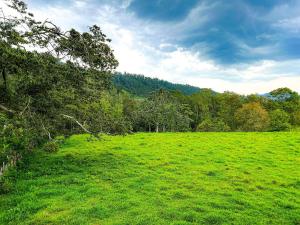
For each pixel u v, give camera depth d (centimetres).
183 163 2641
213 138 4234
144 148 3372
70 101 2511
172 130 9038
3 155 2070
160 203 1625
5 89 2097
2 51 1734
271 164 2652
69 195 1731
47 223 1377
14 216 1445
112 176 2172
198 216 1450
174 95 11856
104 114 2617
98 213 1474
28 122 2094
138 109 9269
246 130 8206
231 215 1473
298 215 1497
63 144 3647
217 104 11944
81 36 2317
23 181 2022
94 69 2402
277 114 7688
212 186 1969
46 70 2125
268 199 1744
